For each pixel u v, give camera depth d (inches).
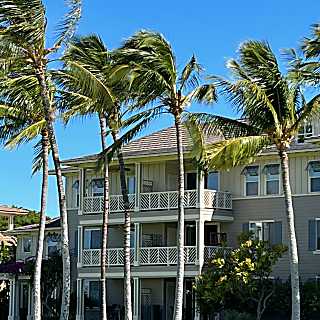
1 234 2689.5
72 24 1178.0
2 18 1105.4
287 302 1501.0
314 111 1160.8
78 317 1849.2
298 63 1158.3
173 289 1823.3
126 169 1910.7
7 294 2320.4
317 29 1139.9
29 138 1250.0
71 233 2100.1
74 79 1188.5
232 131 1219.2
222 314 1640.0
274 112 1168.8
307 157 1674.5
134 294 1774.1
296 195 1679.4
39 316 1241.4
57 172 1200.2
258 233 1721.2
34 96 1258.6
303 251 1652.3
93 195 1978.3
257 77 1173.1
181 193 1257.4
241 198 1759.4
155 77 1197.7
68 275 1206.3
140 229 1806.1
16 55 1143.0
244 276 1435.8
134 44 1202.6
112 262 1823.3
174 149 1760.6
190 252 1695.4
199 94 1236.5
